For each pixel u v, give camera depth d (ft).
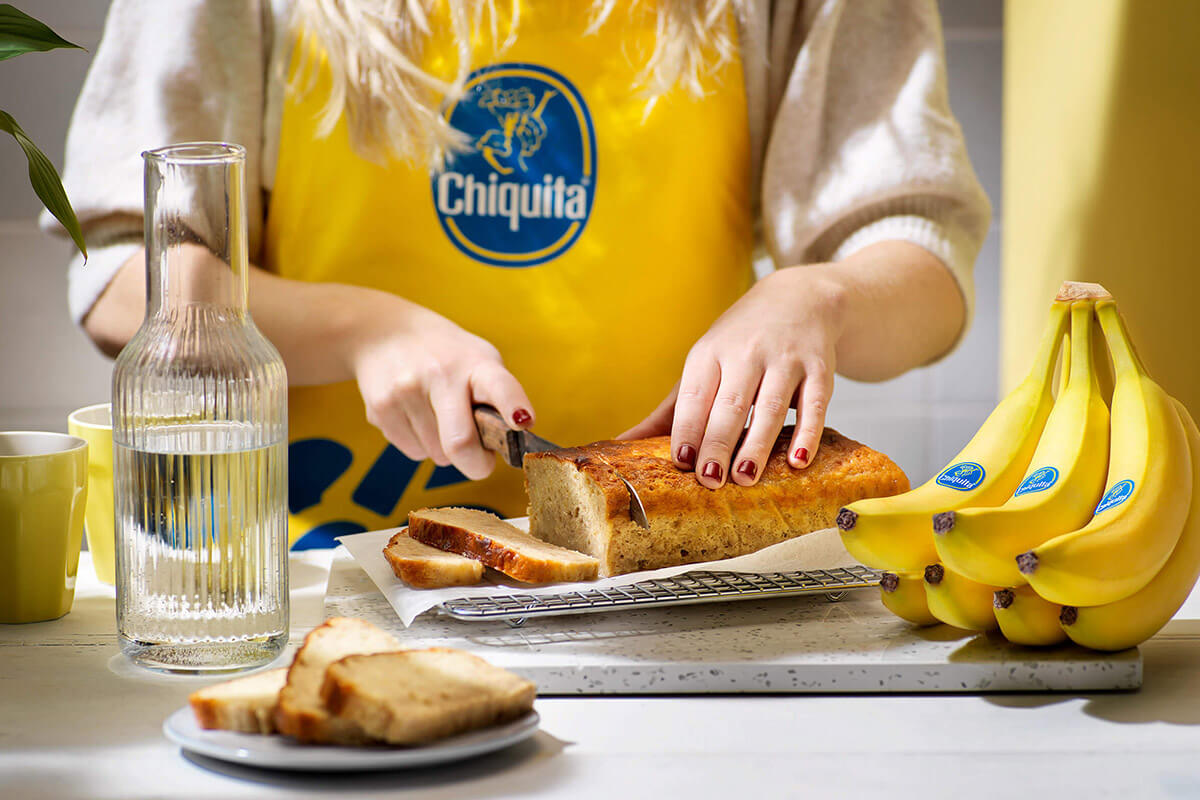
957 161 5.81
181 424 4.15
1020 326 6.64
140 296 5.69
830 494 4.75
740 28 5.89
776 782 3.86
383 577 4.57
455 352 5.22
